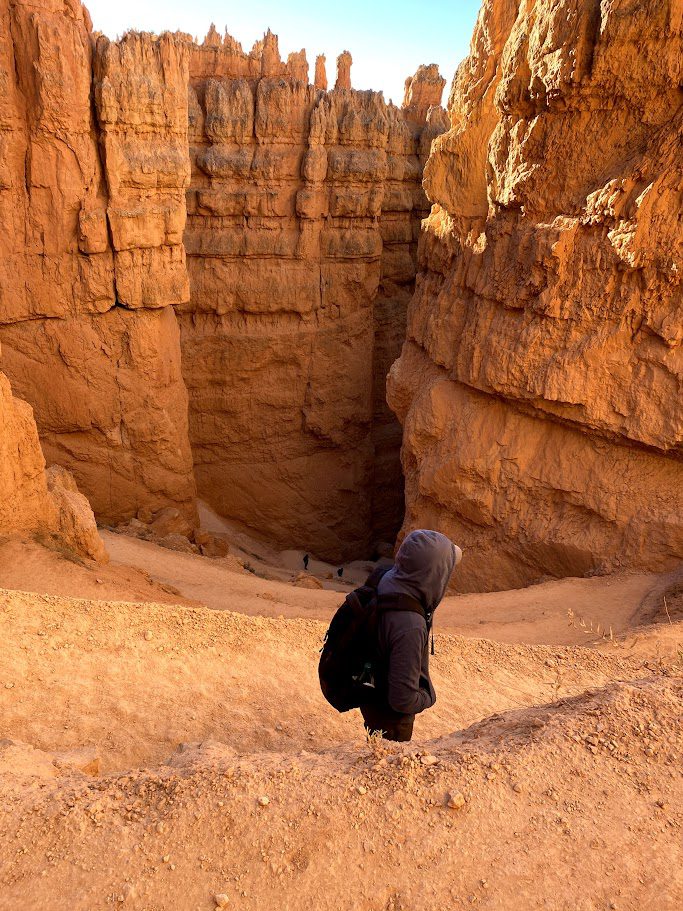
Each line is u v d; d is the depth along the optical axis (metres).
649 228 15.59
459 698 8.05
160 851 3.20
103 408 23.45
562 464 18.17
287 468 35.16
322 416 34.94
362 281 33.91
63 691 6.48
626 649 10.40
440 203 21.97
